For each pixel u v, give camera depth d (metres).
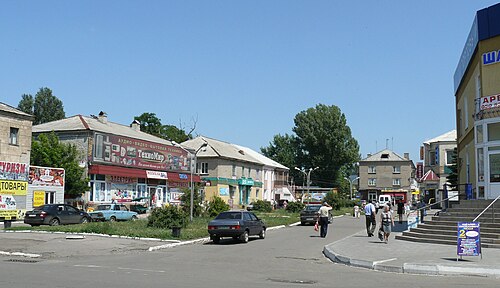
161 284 11.30
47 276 12.25
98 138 46.72
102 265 15.04
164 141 60.44
